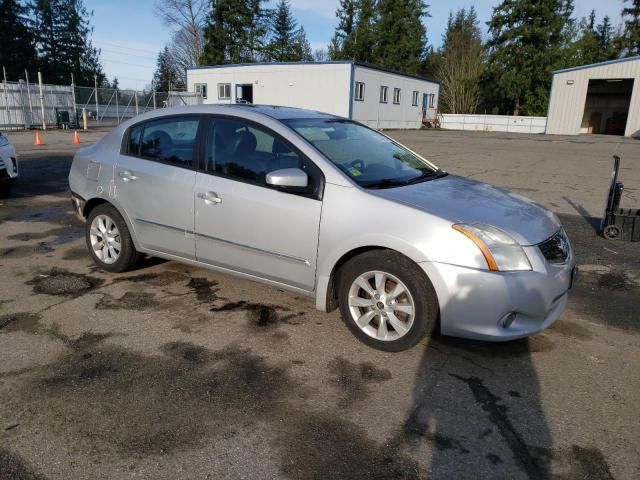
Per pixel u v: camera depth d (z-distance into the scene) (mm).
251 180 3922
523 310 3211
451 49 55969
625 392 3088
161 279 4805
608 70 33125
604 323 4086
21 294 4398
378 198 3451
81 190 4980
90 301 4273
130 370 3213
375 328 3592
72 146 17266
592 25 73625
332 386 3088
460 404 2930
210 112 4258
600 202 9320
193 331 3768
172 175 4309
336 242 3529
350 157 3922
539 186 11117
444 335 3447
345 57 58656
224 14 52062
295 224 3686
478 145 23422
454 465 2438
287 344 3600
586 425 2760
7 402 2855
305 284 3760
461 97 50562
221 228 4059
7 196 8719
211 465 2402
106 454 2463
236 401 2912
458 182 4168
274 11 56781
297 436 2621
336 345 3598
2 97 25219
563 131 35438
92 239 5000
